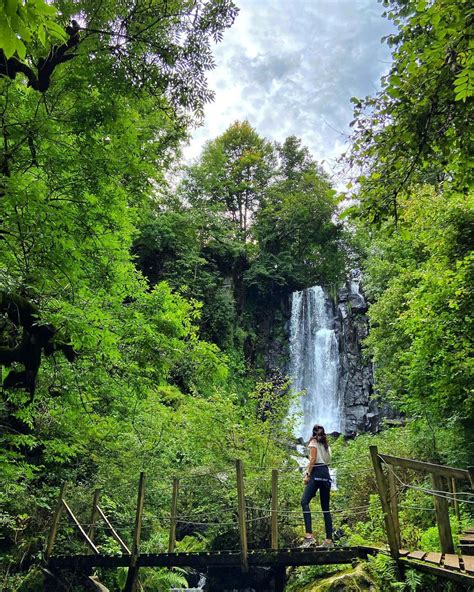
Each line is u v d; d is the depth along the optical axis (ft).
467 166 18.28
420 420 42.52
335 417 92.48
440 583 16.75
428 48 15.53
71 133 18.11
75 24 17.65
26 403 22.13
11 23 6.46
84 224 19.26
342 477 40.73
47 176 17.99
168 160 44.91
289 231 121.08
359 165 19.06
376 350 55.88
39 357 18.42
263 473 33.83
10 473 23.21
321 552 21.65
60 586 27.22
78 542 32.22
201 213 101.19
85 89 18.52
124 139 19.61
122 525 34.37
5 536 30.58
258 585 35.06
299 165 139.54
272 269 111.75
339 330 99.71
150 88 20.36
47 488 32.35
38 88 16.97
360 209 19.39
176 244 90.07
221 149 117.70
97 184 18.66
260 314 111.24
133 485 35.65
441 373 35.17
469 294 30.58
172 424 39.29
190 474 35.42
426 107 17.48
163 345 23.56
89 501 34.04
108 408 28.53
